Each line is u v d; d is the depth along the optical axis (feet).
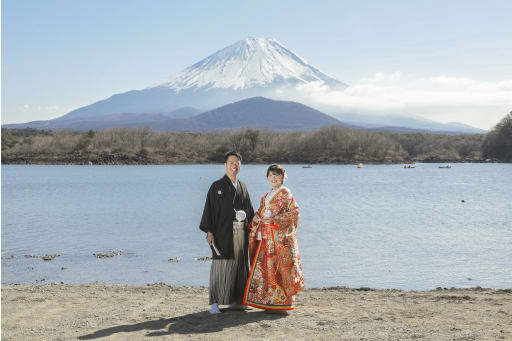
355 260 53.72
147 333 19.10
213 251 22.34
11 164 470.39
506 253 58.08
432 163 524.52
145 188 196.44
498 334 17.90
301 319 21.03
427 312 21.98
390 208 120.16
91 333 19.17
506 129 509.35
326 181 247.70
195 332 19.22
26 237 73.31
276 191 22.50
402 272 47.39
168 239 70.74
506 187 201.98
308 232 77.82
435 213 108.37
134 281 44.06
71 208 120.37
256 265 22.29
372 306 23.82
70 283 43.27
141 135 543.80
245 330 19.35
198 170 378.73
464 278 44.62
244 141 517.96
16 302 25.22
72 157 485.15
